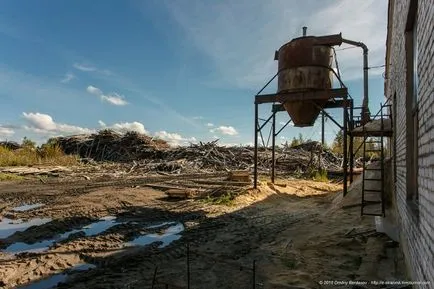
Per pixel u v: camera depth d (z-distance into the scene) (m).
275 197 14.44
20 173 22.00
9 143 37.88
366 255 6.22
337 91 12.83
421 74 3.73
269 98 14.16
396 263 5.68
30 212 10.82
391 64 9.71
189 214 10.92
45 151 30.56
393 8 8.06
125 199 13.30
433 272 2.97
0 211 11.09
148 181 19.72
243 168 27.17
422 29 3.61
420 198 3.75
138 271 5.75
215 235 8.25
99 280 5.35
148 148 34.03
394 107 8.52
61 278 5.55
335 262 6.05
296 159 28.19
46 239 7.90
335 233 7.82
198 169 26.58
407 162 5.05
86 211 11.10
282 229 8.87
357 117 12.95
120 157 34.00
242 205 12.46
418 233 3.87
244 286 5.07
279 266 5.91
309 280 5.24
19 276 5.59
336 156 30.62
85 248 7.08
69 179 20.89
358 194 11.08
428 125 3.25
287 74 13.65
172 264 6.10
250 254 6.66
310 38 13.41
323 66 13.28
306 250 6.82
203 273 5.62
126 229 8.83
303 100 13.35
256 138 14.88
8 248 7.17
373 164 11.73
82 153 36.47
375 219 8.55
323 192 17.27
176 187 16.50
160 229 8.93
